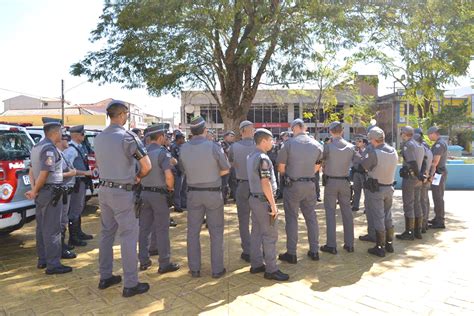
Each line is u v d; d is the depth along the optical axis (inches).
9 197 196.1
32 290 162.7
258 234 180.2
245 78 401.1
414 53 392.8
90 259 203.8
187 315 138.6
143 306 146.4
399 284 166.6
